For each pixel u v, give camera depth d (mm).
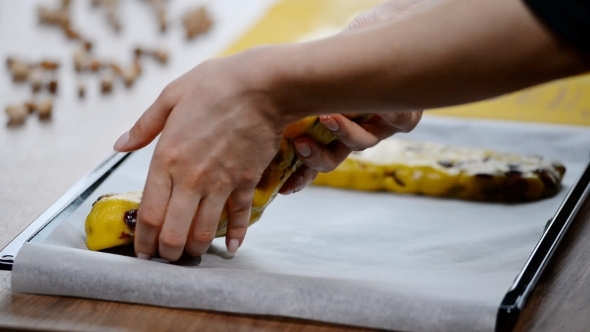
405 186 1410
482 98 969
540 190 1360
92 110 1643
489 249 1196
